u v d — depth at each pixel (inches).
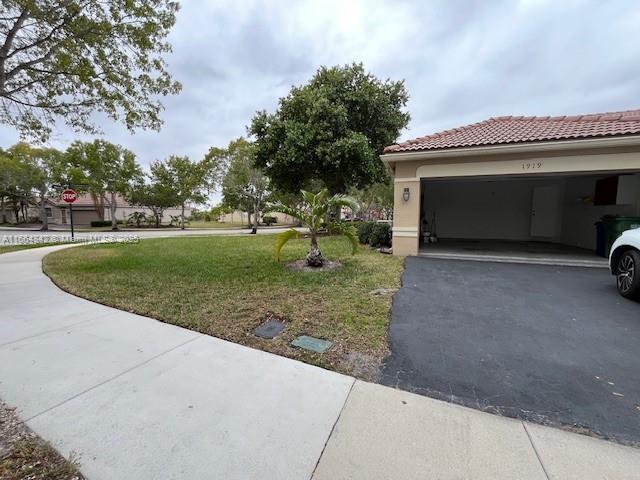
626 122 306.0
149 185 1238.3
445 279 232.5
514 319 153.3
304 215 274.5
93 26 244.4
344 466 66.4
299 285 215.8
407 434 76.4
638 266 175.6
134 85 296.8
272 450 70.7
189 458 68.3
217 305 174.6
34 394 91.4
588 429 78.9
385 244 414.3
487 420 82.1
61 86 281.6
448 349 122.6
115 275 252.4
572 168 277.1
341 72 607.2
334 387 97.0
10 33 229.5
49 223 1469.0
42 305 177.6
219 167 1196.5
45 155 1043.3
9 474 63.6
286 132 537.3
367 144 537.6
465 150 295.1
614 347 123.2
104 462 67.1
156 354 117.9
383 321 150.7
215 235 749.9
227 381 99.7
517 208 479.2
